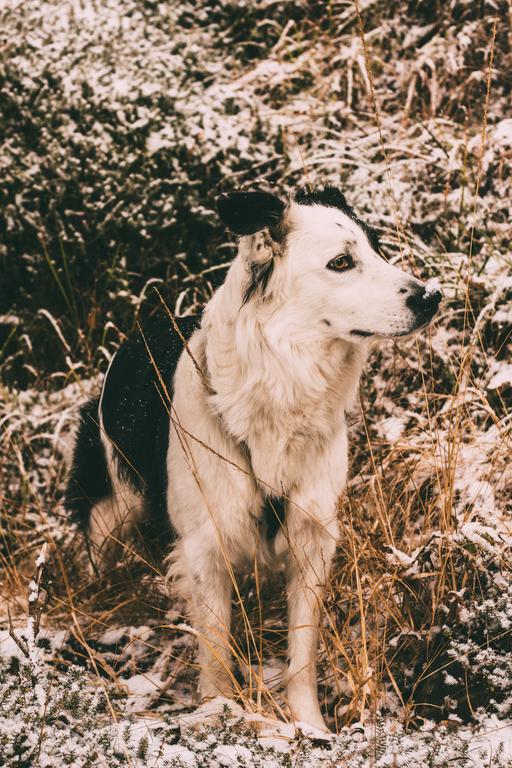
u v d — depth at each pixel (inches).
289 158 198.4
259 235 112.1
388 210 183.2
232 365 117.6
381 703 115.1
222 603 126.7
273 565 130.3
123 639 140.3
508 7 216.4
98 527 159.6
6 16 223.6
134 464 144.1
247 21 243.3
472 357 161.9
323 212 116.3
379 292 112.7
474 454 150.1
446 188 179.8
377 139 200.8
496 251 176.1
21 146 204.7
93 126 202.7
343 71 225.0
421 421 156.5
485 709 107.7
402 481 150.0
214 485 121.6
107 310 196.9
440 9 228.1
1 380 199.9
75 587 154.9
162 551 149.6
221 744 97.1
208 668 123.6
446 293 169.9
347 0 244.1
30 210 201.3
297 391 117.3
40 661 113.2
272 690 126.4
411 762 91.0
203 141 198.2
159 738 100.1
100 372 194.7
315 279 113.8
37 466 185.0
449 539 117.4
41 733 92.7
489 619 111.7
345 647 127.3
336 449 124.2
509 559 121.0
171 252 197.8
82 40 217.6
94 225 198.2
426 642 118.0
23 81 206.8
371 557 133.1
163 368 139.2
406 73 221.9
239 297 115.4
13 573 160.9
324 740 100.5
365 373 167.6
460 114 210.8
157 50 220.7
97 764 92.4
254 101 208.8
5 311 204.1
